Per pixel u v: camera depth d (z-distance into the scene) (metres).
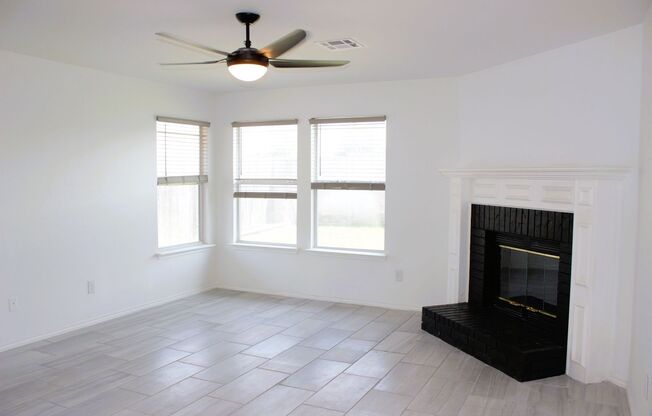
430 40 3.83
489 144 4.84
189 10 3.15
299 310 5.57
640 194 3.25
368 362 4.05
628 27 3.53
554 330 4.06
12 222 4.33
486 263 4.80
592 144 3.83
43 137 4.54
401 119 5.48
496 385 3.60
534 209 4.16
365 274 5.78
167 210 6.00
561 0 2.96
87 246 4.97
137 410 3.22
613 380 3.61
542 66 4.23
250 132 6.36
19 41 3.92
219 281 6.66
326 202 6.03
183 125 6.07
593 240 3.53
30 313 4.49
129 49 4.16
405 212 5.53
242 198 6.55
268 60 3.13
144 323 5.08
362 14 3.21
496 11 3.15
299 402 3.34
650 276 2.64
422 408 3.26
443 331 4.54
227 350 4.32
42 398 3.39
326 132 5.90
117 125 5.22
